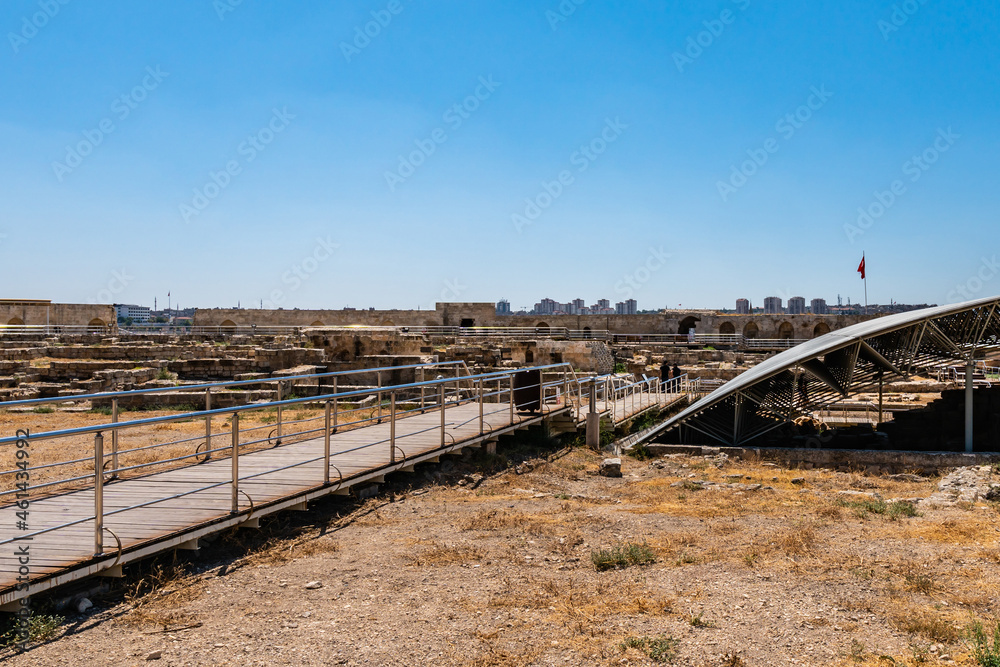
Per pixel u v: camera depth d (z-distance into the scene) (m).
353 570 6.80
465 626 5.40
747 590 6.22
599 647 5.01
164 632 5.24
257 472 9.55
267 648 4.98
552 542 7.82
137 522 6.93
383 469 10.02
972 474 12.05
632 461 15.33
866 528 8.52
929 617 5.53
